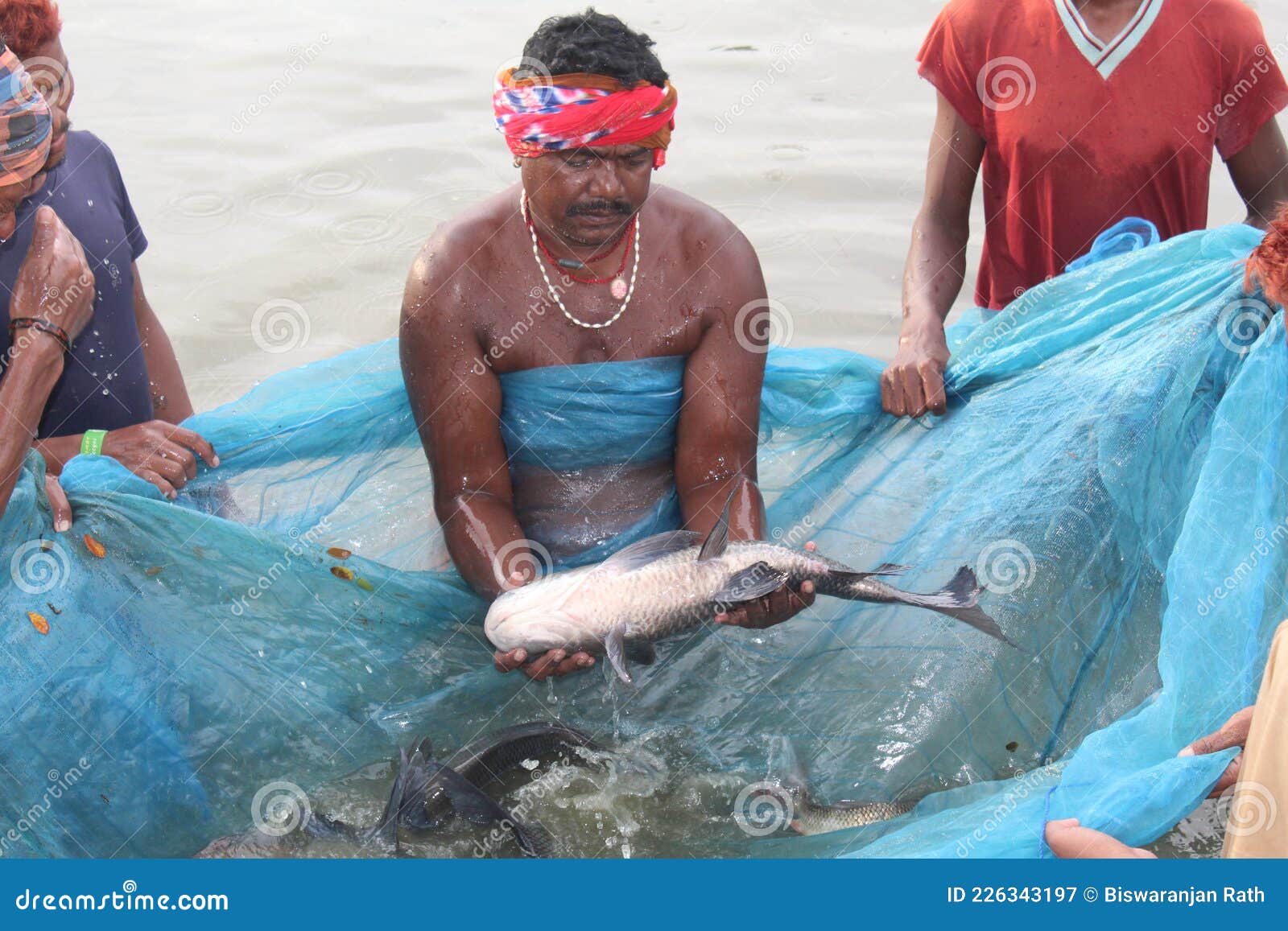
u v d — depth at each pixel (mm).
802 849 3191
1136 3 4133
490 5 7734
